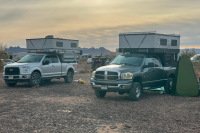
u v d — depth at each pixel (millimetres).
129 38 19031
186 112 11414
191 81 16312
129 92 14305
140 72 14922
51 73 21047
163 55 17766
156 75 16203
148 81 15484
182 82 16484
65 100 14094
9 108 11922
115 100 14398
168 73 16938
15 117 10250
